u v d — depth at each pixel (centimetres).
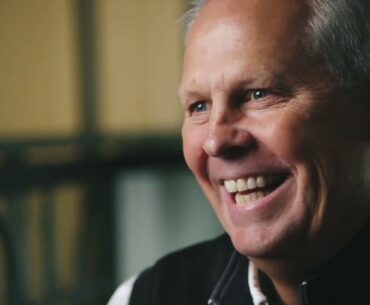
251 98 114
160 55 488
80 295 411
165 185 446
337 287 121
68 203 434
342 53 112
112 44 500
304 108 111
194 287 144
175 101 488
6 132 519
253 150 115
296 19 112
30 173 339
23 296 334
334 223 118
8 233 315
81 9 493
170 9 481
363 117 117
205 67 116
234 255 140
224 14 115
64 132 504
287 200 115
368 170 121
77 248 427
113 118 504
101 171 409
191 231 447
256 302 129
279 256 118
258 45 111
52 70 506
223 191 123
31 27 511
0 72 518
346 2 113
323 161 113
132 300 150
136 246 450
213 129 115
